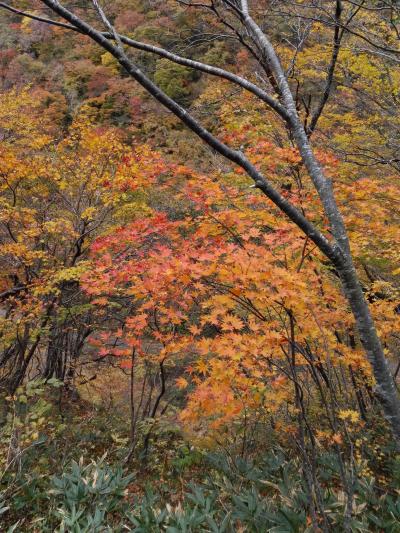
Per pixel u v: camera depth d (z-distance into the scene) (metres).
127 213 6.61
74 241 6.90
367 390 4.83
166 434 6.71
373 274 5.47
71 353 7.91
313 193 4.00
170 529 3.31
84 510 3.83
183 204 6.39
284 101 2.97
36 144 6.86
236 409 3.32
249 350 2.95
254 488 4.05
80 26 2.21
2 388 6.40
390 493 4.38
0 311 7.95
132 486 5.15
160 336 4.20
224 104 6.03
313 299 3.54
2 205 6.61
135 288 3.49
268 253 3.23
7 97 8.38
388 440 5.00
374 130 6.18
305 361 3.78
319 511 3.44
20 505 4.04
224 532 3.39
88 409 7.51
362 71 5.74
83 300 7.51
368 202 4.10
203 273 3.05
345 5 5.56
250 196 3.87
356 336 5.16
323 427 4.72
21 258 6.26
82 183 6.93
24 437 4.61
